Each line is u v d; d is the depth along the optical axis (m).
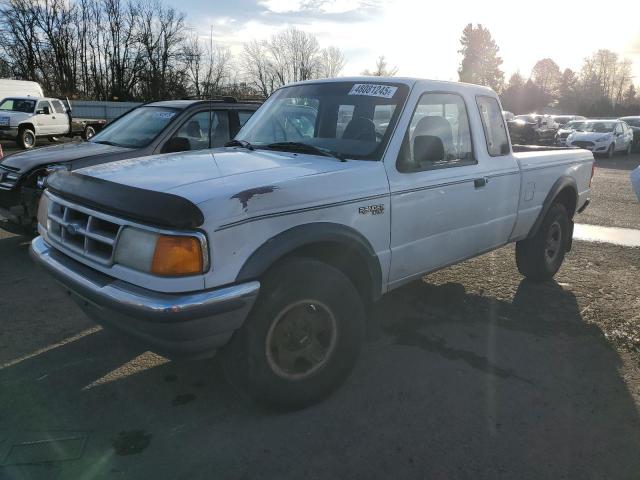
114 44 57.62
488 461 2.70
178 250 2.48
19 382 3.36
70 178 3.20
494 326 4.38
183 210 2.48
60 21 55.44
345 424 2.99
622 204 10.73
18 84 24.73
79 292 2.82
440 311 4.68
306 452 2.74
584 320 4.52
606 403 3.26
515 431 2.96
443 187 3.81
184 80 57.66
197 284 2.52
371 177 3.31
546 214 5.22
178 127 6.65
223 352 2.85
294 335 2.95
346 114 3.82
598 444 2.86
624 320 4.54
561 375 3.59
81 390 3.29
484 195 4.24
